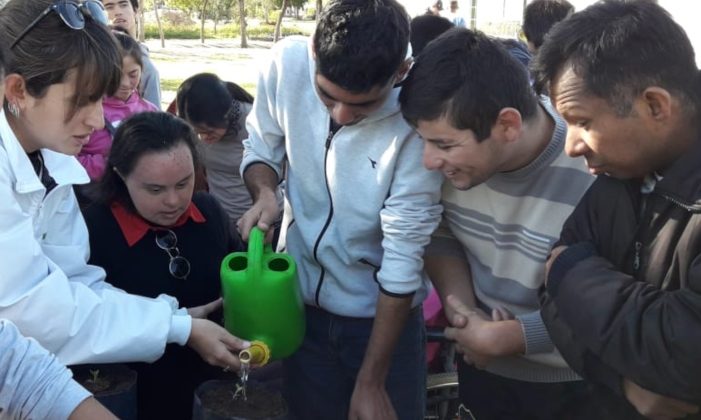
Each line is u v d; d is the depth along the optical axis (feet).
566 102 4.19
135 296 5.60
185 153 6.31
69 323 5.02
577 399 5.92
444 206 6.00
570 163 5.30
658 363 3.92
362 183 5.91
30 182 5.07
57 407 3.91
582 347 4.49
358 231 6.13
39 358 3.97
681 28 4.07
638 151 4.10
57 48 4.74
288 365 7.16
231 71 55.62
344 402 7.01
